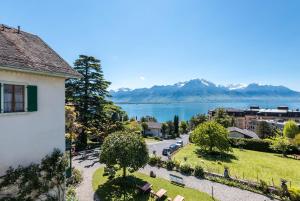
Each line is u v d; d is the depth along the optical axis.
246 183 22.69
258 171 32.31
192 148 50.28
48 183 12.06
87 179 21.27
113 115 40.59
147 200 17.22
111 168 22.11
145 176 23.38
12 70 10.42
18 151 10.88
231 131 65.19
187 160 37.47
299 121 109.06
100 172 23.45
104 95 38.88
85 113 36.22
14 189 10.73
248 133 66.75
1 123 10.16
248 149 53.44
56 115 12.97
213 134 42.31
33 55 12.34
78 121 35.56
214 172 27.53
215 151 45.72
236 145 54.75
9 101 10.62
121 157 19.20
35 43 14.33
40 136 11.98
